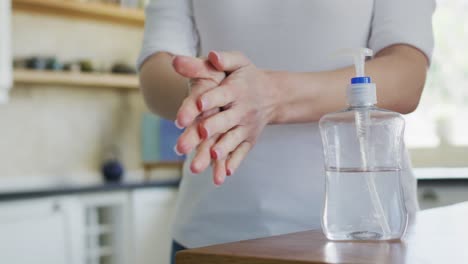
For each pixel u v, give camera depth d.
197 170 0.86
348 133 0.86
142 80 1.24
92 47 4.34
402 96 1.08
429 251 0.74
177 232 1.26
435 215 1.04
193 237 1.22
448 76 4.51
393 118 0.86
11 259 3.12
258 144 1.18
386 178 0.84
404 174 1.16
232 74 0.90
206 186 1.22
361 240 0.82
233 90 0.89
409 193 1.17
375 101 0.88
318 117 0.99
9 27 3.54
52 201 3.32
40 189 3.28
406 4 1.16
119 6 4.25
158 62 1.22
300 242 0.81
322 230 0.92
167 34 1.27
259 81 0.93
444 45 4.52
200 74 0.89
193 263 0.74
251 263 0.71
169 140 4.58
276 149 1.17
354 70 1.02
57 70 3.96
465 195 3.13
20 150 3.96
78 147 4.24
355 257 0.71
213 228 1.20
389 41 1.15
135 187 3.74
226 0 1.24
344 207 0.84
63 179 4.14
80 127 4.25
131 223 3.72
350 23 1.20
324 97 0.98
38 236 3.23
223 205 1.19
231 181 1.18
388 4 1.18
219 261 0.73
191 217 1.23
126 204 3.72
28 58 3.99
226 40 1.25
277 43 1.22
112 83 4.18
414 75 1.09
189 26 1.31
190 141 0.85
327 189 0.86
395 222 0.83
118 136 4.46
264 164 1.17
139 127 4.57
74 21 4.25
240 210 1.18
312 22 1.20
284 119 0.98
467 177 3.13
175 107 1.17
